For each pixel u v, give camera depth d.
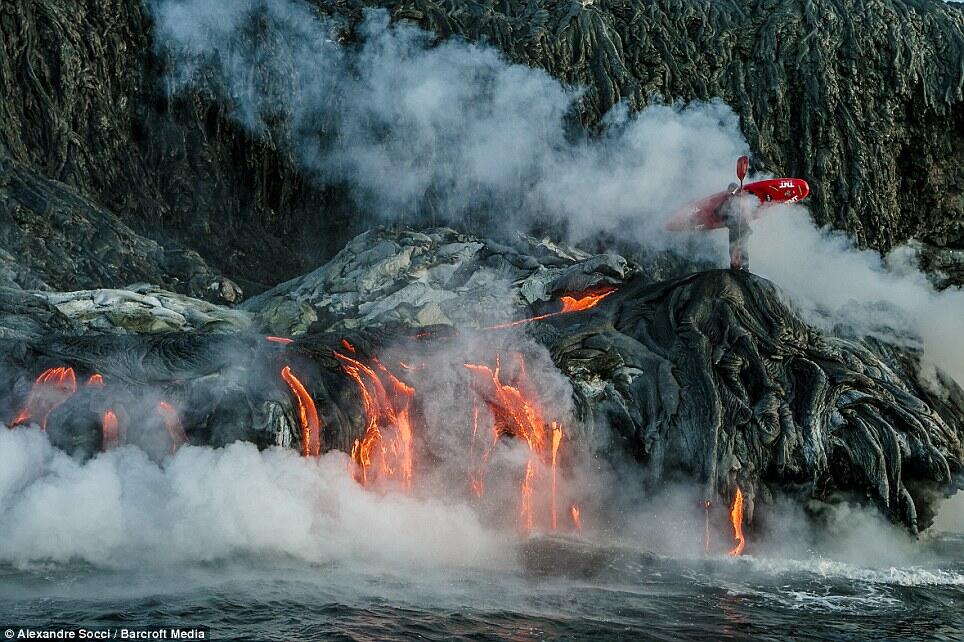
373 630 9.65
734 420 15.26
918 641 10.08
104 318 17.08
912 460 15.57
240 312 18.59
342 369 15.13
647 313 16.62
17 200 19.62
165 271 19.94
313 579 11.52
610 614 10.60
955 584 12.63
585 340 16.03
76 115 21.38
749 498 14.88
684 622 10.41
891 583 12.58
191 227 21.56
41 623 9.52
